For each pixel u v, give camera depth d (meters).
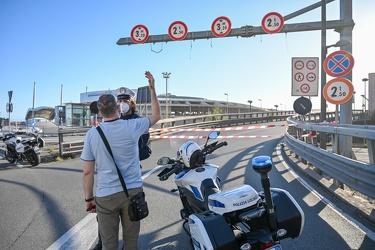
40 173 9.40
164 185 7.46
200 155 4.12
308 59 10.88
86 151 2.97
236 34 12.95
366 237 4.25
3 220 5.33
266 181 2.87
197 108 62.84
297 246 4.05
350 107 8.82
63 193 7.00
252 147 14.15
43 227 4.99
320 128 7.17
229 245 2.88
